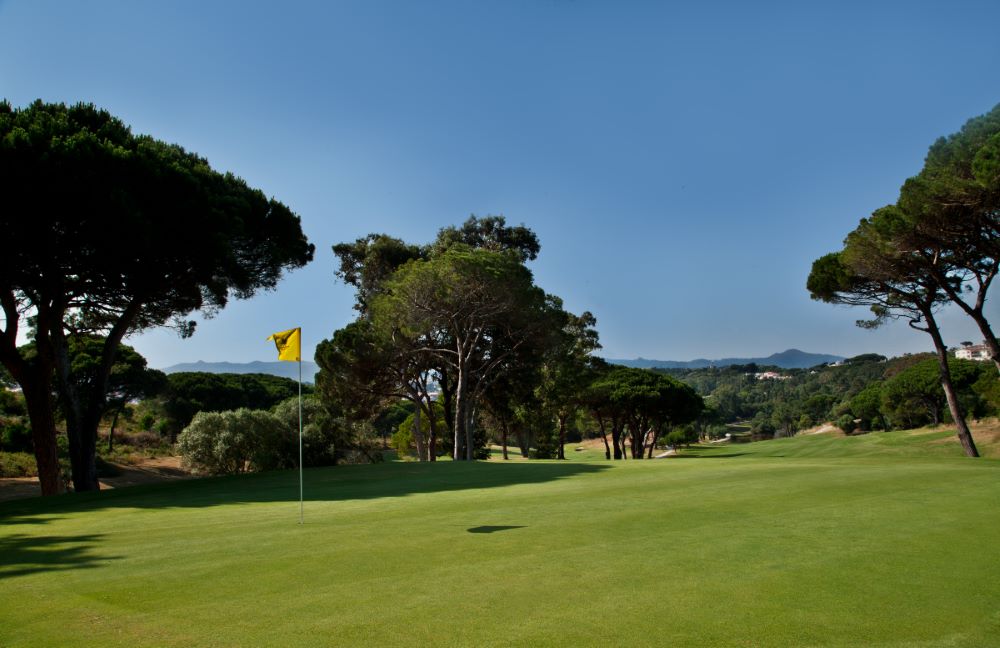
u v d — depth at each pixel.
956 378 60.62
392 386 35.62
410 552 7.06
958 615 4.84
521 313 31.61
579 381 40.81
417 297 30.28
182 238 19.56
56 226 18.22
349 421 34.84
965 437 24.27
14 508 14.02
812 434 92.31
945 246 22.42
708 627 4.55
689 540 7.57
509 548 7.21
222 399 62.50
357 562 6.60
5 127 17.53
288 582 5.84
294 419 33.41
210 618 4.83
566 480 16.05
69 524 10.52
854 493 11.62
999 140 18.34
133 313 22.19
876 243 23.36
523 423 47.53
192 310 25.14
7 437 38.84
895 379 69.06
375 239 40.72
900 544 7.29
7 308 20.64
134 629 4.61
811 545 7.25
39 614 5.01
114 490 18.14
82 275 20.12
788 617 4.77
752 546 7.21
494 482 16.38
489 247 41.28
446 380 38.31
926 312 25.16
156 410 60.38
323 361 33.28
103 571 6.48
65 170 17.23
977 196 19.42
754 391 177.12
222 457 30.45
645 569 6.19
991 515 9.16
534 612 4.88
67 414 22.27
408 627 4.56
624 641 4.28
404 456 52.94
